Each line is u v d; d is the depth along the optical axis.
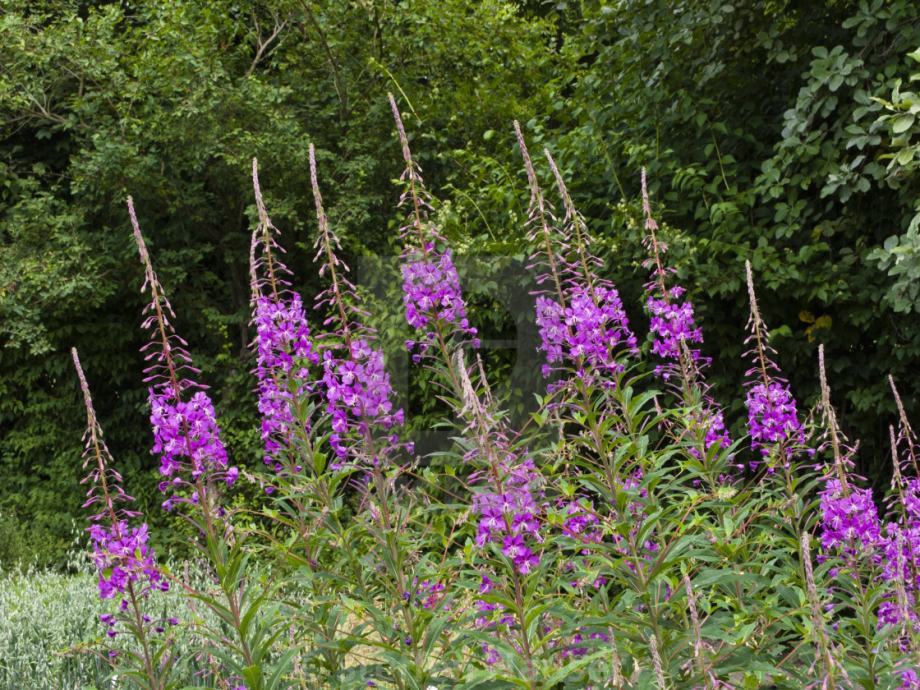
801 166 6.40
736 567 3.33
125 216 9.82
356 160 9.75
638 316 6.81
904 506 3.33
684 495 3.78
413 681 2.84
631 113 7.06
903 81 5.91
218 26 10.45
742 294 6.49
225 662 2.95
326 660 3.25
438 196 10.05
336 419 3.23
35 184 9.93
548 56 9.70
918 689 2.63
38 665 4.95
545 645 2.91
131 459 10.02
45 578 6.98
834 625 3.14
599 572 3.10
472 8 10.33
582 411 3.36
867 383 6.54
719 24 6.68
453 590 3.34
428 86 10.59
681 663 2.94
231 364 10.02
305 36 10.47
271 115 9.56
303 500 3.52
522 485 2.63
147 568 2.95
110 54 9.84
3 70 10.02
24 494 9.76
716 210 6.25
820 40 6.73
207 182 10.48
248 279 10.47
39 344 9.27
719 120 6.99
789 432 3.68
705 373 6.68
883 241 6.32
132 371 10.32
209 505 3.00
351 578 3.29
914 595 3.12
